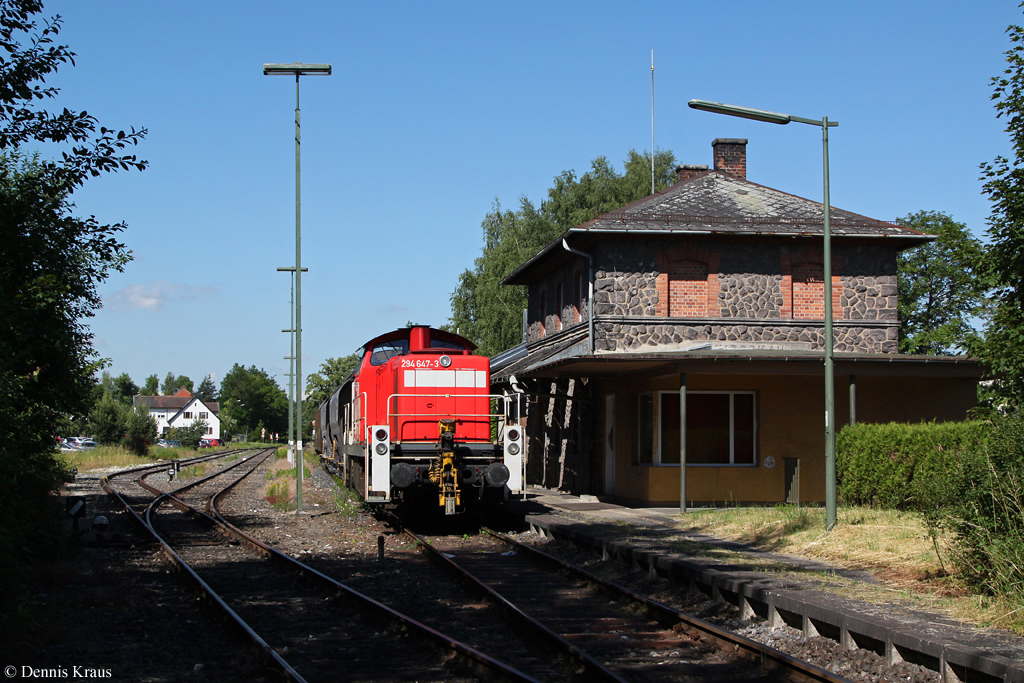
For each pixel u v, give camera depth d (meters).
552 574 11.30
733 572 9.85
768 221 22.17
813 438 20.06
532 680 6.15
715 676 6.82
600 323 21.58
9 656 7.07
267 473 35.75
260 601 9.67
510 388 24.75
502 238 43.44
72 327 13.71
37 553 11.60
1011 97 11.84
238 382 153.75
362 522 17.28
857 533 12.20
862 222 22.69
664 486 19.42
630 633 8.15
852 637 7.41
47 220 10.80
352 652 7.48
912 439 15.28
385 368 17.56
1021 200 11.62
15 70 9.77
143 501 22.08
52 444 13.94
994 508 8.38
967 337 18.17
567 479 25.06
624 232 21.22
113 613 8.99
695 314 21.92
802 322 22.05
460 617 8.81
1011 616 7.34
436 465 15.81
